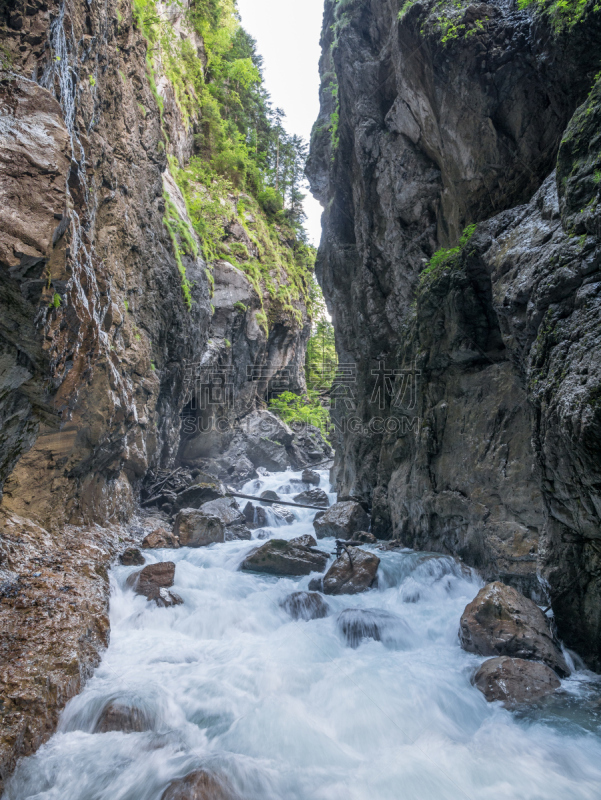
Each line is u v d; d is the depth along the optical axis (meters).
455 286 9.20
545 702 5.37
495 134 9.02
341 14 13.74
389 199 12.97
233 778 4.12
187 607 8.30
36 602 6.31
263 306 29.42
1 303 4.16
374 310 14.52
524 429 8.41
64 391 6.04
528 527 8.09
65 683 5.14
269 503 19.53
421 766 4.41
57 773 4.23
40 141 4.19
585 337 5.36
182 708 5.33
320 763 4.47
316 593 8.68
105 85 11.91
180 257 17.62
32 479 8.60
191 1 30.67
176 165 24.64
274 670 6.21
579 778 4.26
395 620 7.56
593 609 6.02
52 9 5.84
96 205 10.85
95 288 7.12
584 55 7.17
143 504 15.59
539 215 7.22
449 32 8.82
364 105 13.25
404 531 12.13
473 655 6.61
